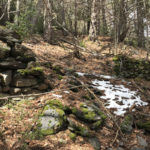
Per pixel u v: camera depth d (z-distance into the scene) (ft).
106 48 42.52
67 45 38.60
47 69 19.35
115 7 40.83
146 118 16.33
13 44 16.48
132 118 15.83
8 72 15.05
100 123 14.14
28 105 13.93
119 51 38.58
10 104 13.60
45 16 36.40
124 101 18.80
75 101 15.60
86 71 26.12
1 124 11.53
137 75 29.09
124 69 30.63
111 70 29.45
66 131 12.59
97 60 32.81
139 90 22.38
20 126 11.85
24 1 38.34
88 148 11.91
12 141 10.73
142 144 13.35
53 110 13.24
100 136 13.30
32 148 10.75
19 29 29.35
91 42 46.37
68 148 11.46
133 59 33.12
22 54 16.43
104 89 20.99
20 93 15.01
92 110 14.80
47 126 12.23
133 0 44.70
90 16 50.55
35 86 15.87
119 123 15.10
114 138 13.44
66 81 18.58
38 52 26.50
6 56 15.56
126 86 23.29
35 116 12.85
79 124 13.26
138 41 54.90
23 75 15.20
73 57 30.48
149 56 42.65
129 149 12.70
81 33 56.54
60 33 51.44
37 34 40.40
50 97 15.34
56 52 30.19
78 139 12.33
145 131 14.79
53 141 11.54
